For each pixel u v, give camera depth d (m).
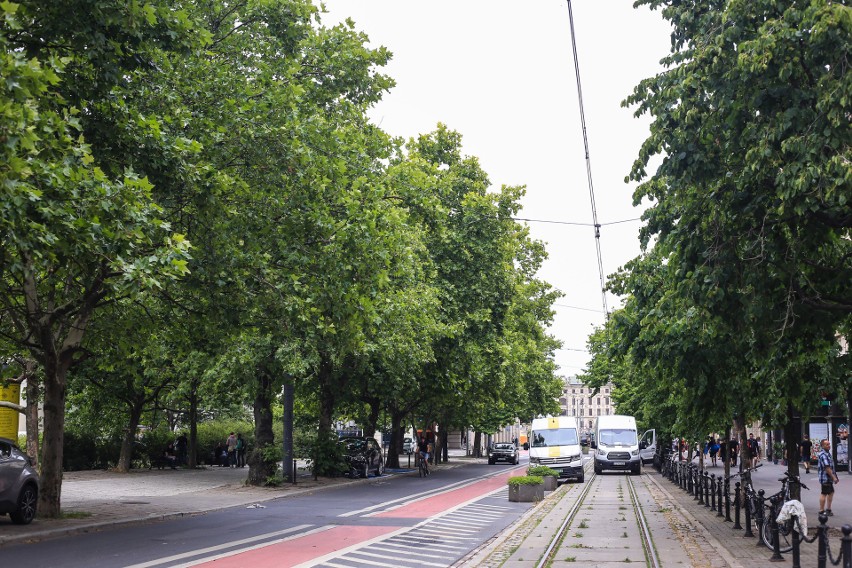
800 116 12.24
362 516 21.17
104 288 17.16
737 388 19.27
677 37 15.09
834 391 18.64
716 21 14.04
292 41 21.86
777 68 12.52
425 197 27.83
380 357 33.38
